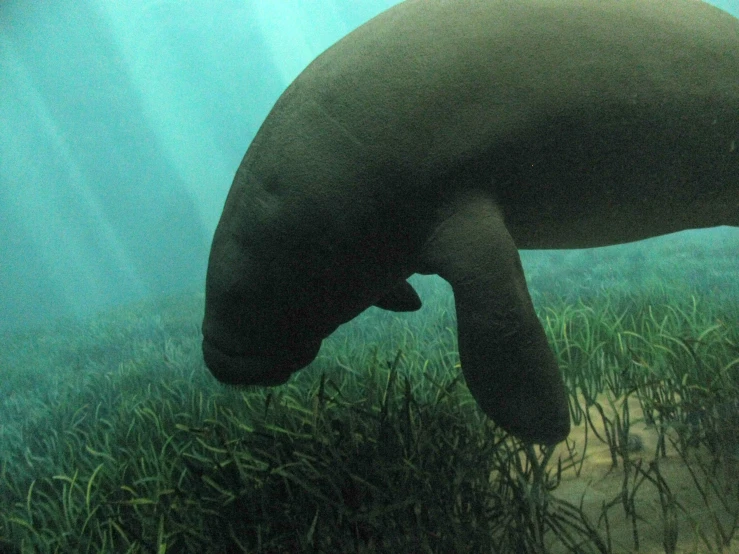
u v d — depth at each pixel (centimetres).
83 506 271
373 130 199
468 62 197
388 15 222
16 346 1309
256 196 216
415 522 203
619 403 312
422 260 210
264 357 239
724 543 184
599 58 199
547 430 185
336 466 228
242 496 226
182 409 407
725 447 229
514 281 188
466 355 193
